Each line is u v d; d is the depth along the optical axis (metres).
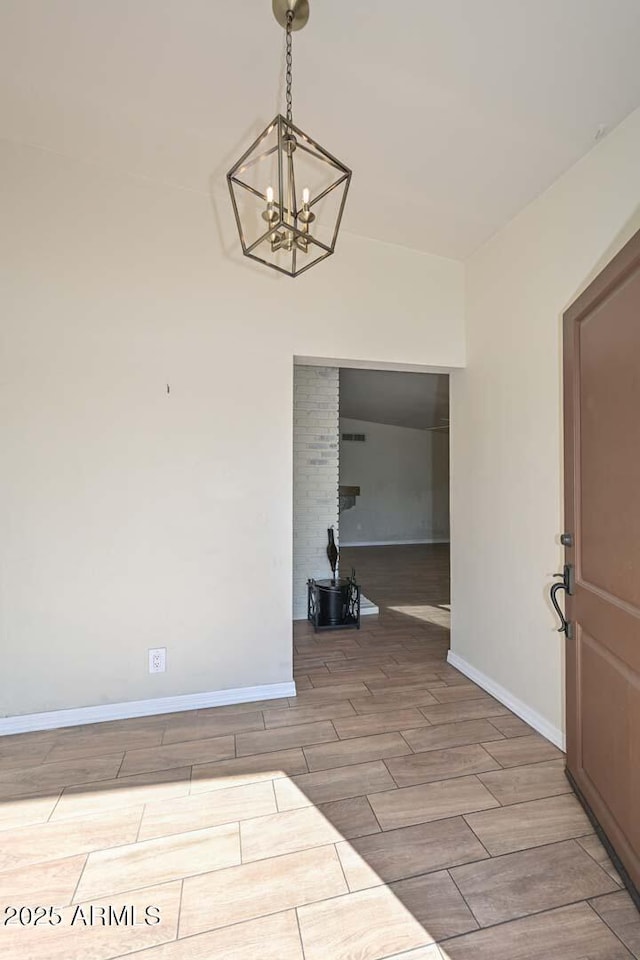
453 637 3.19
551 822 1.71
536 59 1.58
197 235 2.57
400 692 2.77
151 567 2.51
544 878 1.47
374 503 9.78
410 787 1.91
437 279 2.99
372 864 1.52
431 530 10.11
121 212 2.46
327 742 2.24
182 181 2.49
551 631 2.25
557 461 2.21
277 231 1.41
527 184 2.25
